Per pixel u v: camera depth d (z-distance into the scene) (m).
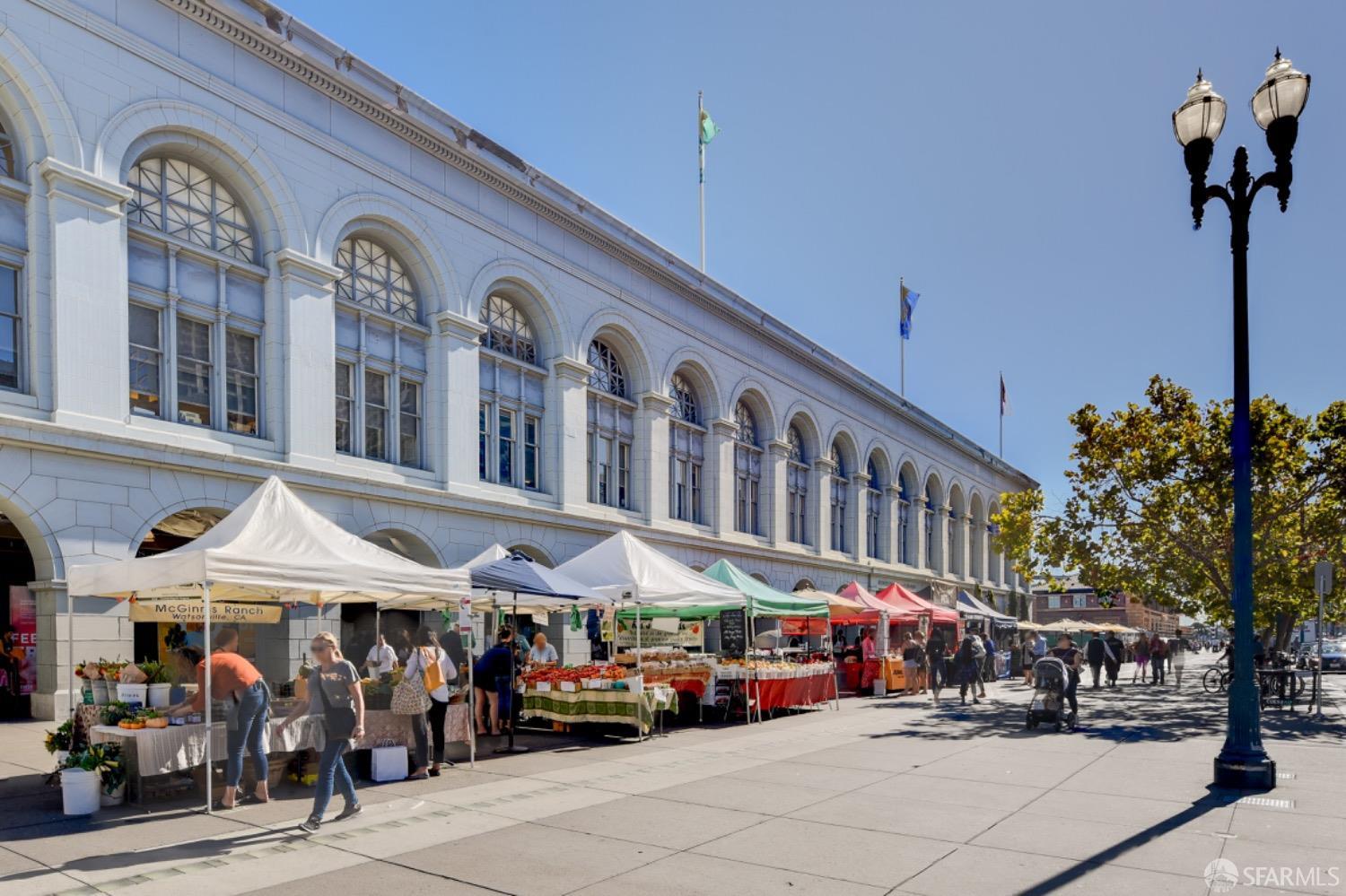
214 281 16.52
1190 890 6.54
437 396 20.52
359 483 18.14
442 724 11.41
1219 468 21.20
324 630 17.05
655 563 16.59
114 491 14.30
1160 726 16.38
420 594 11.55
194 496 15.43
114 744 9.12
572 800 9.52
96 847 7.50
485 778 10.82
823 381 38.50
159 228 15.80
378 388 19.75
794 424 37.38
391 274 20.23
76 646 13.48
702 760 12.26
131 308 15.29
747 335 33.22
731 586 18.66
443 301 20.66
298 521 10.80
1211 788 10.26
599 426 26.28
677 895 6.38
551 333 24.03
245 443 16.50
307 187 17.80
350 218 18.62
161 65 15.46
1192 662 56.06
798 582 35.81
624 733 15.13
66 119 14.06
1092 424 23.00
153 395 15.45
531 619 23.16
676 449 29.78
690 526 29.56
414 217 19.97
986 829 8.31
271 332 17.22
